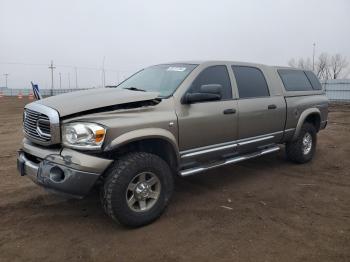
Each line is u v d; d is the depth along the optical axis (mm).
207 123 5047
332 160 7703
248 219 4543
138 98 4402
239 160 5668
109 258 3633
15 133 11719
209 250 3771
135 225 4230
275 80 6547
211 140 5184
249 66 6137
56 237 4062
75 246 3867
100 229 4266
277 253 3707
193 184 5938
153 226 4336
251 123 5801
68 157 3916
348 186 5926
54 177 3977
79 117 4004
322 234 4137
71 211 4773
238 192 5566
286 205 5039
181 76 5105
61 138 4031
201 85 5145
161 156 4844
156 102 4578
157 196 4410
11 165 7078
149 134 4285
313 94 7512
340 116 18031
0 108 24766
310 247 3832
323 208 4941
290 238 4035
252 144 5930
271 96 6336
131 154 4242
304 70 7648
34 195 5336
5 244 3893
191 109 4875
